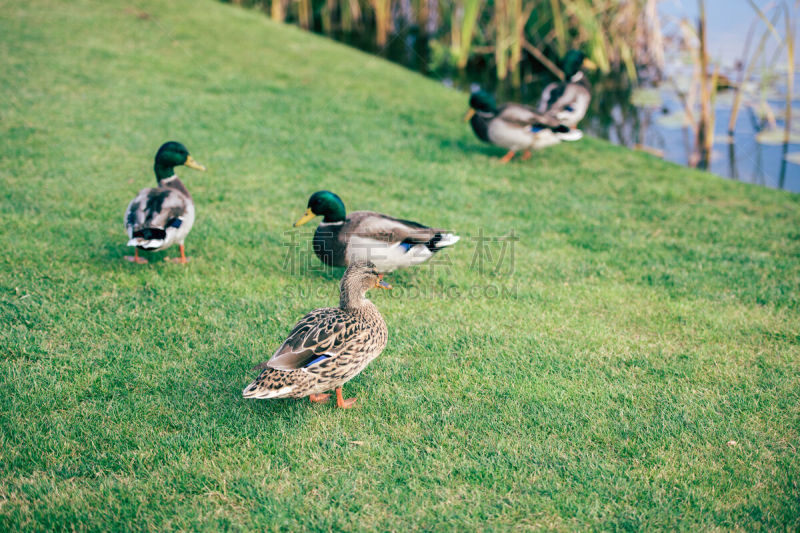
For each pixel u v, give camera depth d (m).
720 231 7.50
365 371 4.48
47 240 6.08
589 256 6.62
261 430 3.83
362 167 8.82
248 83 12.05
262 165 8.60
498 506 3.33
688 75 15.16
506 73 15.44
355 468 3.56
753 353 4.88
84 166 7.93
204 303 5.25
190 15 15.84
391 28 17.53
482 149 10.08
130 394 4.10
